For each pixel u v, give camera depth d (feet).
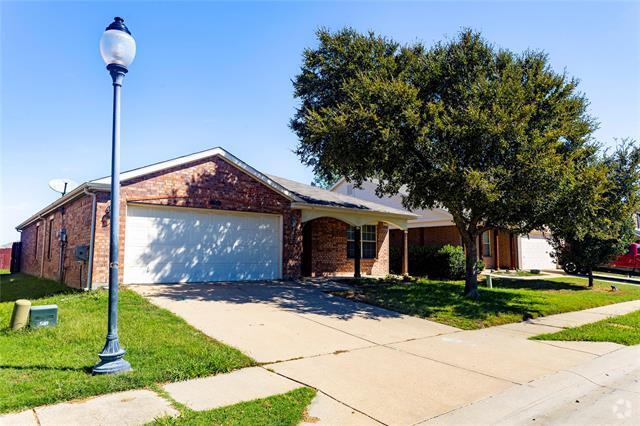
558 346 26.17
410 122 33.68
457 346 25.09
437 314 34.01
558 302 42.57
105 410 13.44
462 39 38.60
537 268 90.22
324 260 57.26
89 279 35.12
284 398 15.28
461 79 37.52
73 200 43.88
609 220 39.73
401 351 23.25
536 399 16.62
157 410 13.60
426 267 67.92
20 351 19.19
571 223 36.83
